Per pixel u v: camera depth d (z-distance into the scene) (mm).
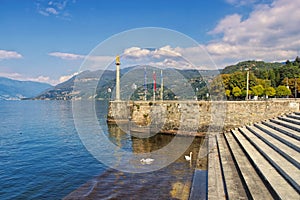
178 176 12898
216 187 9539
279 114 23156
